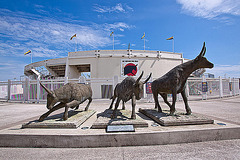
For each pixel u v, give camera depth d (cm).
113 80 1162
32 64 2978
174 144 309
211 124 375
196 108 774
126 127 334
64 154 268
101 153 270
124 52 2264
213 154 261
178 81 418
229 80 1695
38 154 269
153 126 363
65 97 408
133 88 371
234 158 245
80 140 299
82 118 421
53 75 2772
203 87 1336
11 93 1402
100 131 326
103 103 1060
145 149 285
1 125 451
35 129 346
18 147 302
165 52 2422
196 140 320
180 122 370
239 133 338
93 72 2203
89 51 2270
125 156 256
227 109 737
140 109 589
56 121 375
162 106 866
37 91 1232
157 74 2309
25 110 798
